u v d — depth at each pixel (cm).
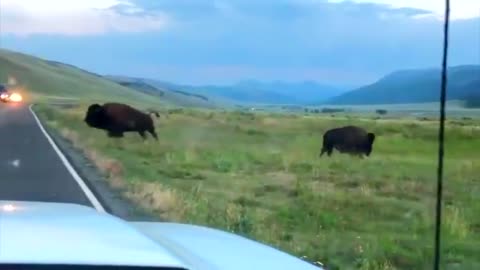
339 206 1917
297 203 1953
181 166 2841
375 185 2430
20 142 3503
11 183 2000
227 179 2498
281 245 1288
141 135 4238
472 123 7631
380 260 1212
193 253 354
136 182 2077
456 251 1357
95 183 2045
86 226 319
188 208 1628
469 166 3262
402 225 1647
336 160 3494
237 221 1455
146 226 448
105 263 266
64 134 4181
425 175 2850
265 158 3372
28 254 265
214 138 5081
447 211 1877
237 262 346
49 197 1756
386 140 4906
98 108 4138
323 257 1211
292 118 7494
